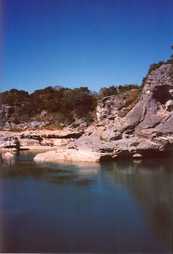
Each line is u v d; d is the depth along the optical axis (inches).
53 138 3690.9
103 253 853.2
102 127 3176.7
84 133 3678.6
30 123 4665.4
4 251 852.0
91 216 1150.3
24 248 882.8
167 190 1530.5
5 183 1695.4
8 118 4707.2
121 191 1513.3
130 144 2536.9
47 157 2576.3
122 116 3139.8
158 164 2283.5
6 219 1117.1
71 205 1279.5
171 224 1067.3
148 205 1286.9
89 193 1476.4
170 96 2768.2
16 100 5002.5
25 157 2787.9
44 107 4921.3
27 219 1115.9
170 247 887.1
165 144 2544.3
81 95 4788.4
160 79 2797.7
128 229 1029.8
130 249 882.1
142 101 2829.7
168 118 2684.5
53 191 1518.2
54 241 925.8
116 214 1178.6
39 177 1857.8
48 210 1219.2
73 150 2613.2
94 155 2426.2
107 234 979.9
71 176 1882.4
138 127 2760.8
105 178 1819.6
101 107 3752.5
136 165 2250.2
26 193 1466.5
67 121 4581.7
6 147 3284.9
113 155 2454.5
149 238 955.3
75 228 1035.9
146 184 1660.9
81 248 890.7
